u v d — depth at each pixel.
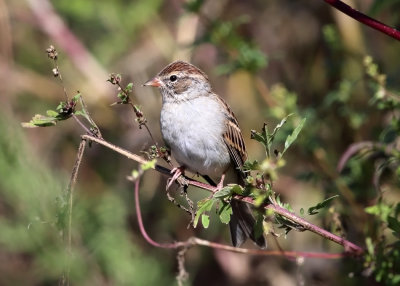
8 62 12.12
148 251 10.92
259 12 12.37
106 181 11.66
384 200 7.36
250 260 11.03
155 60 11.99
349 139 10.30
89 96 11.96
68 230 6.52
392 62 11.09
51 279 9.86
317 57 11.78
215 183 9.78
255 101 11.70
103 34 12.48
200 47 11.96
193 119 9.09
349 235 8.83
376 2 7.88
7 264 10.20
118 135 11.96
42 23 12.13
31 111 12.11
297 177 9.52
